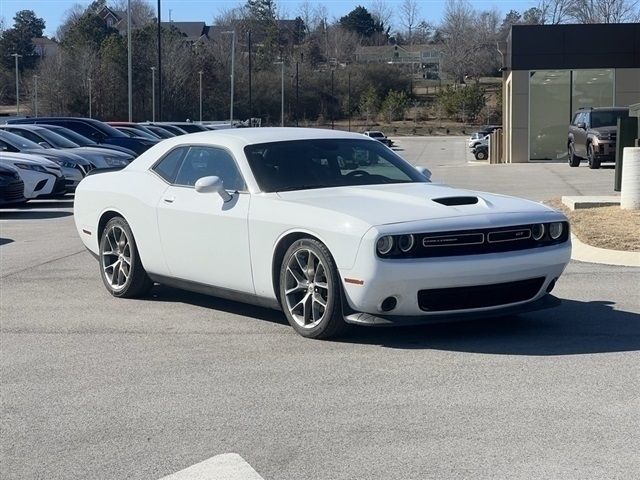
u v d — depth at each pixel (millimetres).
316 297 7055
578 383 5961
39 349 7211
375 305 6645
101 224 9273
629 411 5418
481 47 122250
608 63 34531
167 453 4957
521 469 4594
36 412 5688
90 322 8109
